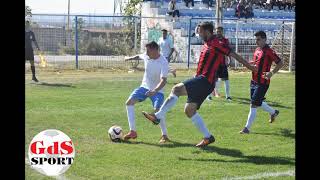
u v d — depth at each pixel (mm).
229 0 31078
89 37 22188
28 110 10383
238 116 10281
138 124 9227
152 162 6512
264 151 7246
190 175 5957
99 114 10172
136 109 10938
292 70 20922
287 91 14594
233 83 16734
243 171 6164
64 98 12336
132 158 6691
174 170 6156
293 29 20766
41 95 12812
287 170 6223
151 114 7191
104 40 22328
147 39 23969
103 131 8492
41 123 9023
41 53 21781
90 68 20672
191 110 7227
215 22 23547
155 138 8031
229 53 7062
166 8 28766
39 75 18016
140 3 32969
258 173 6078
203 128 7336
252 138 8180
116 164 6383
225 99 12781
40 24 22016
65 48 22219
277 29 27859
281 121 9797
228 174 6023
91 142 7633
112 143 7598
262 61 8586
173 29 25641
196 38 24875
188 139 7988
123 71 20188
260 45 8688
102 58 22078
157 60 7652
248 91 14594
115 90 14219
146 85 7805
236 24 25609
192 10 29281
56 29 22125
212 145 7594
